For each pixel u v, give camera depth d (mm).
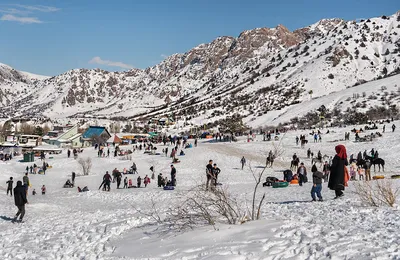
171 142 78250
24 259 9016
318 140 64312
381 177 28188
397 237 7789
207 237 8625
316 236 8086
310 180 32656
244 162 45000
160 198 24734
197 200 12023
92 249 9312
